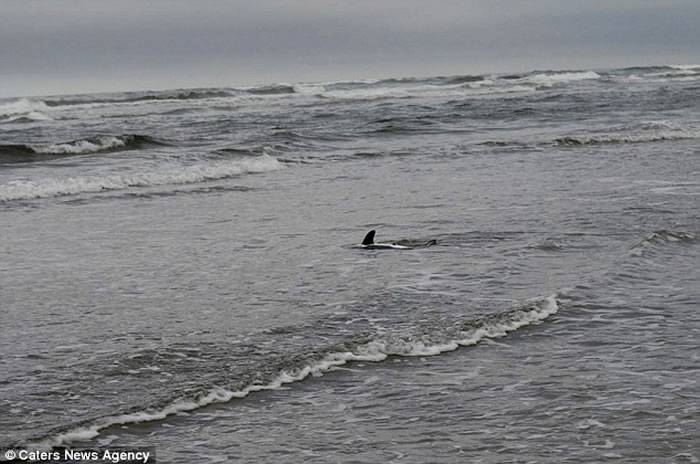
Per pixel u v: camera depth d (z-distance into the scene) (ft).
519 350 48.80
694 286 61.11
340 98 306.76
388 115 220.02
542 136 167.84
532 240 75.05
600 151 142.92
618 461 36.04
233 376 43.96
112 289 61.52
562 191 101.81
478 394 42.83
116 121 220.64
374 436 38.45
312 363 45.70
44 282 63.62
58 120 229.66
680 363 46.73
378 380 44.50
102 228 84.64
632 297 58.34
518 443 37.68
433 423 39.70
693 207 89.10
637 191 100.01
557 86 350.43
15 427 38.50
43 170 127.24
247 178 121.19
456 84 368.07
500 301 57.36
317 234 80.28
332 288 61.00
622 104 240.53
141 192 107.86
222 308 56.49
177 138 171.63
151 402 40.91
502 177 115.75
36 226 86.02
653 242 72.49
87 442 37.22
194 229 83.56
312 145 159.94
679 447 37.19
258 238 78.74
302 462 36.14
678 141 155.33
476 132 181.37
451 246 73.77
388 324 52.70
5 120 228.84
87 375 44.55
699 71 429.38
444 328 51.24
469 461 36.17
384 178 117.80
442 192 103.91
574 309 55.72
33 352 48.03
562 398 42.24
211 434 38.45
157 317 54.60
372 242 74.28
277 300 58.18
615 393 42.75
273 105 275.39
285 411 40.88
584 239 75.20
